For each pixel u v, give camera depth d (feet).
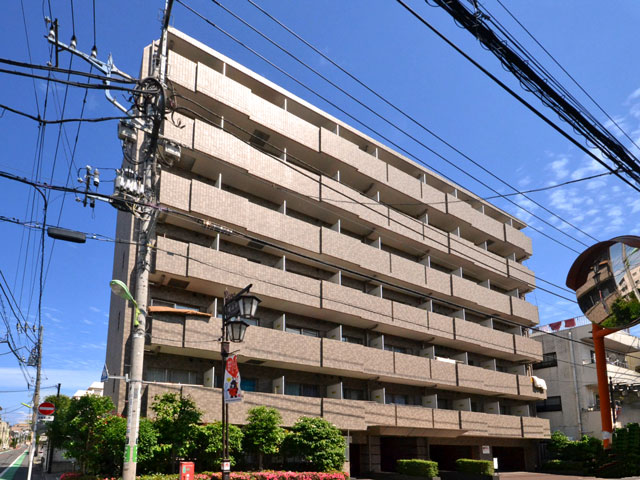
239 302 50.47
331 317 95.96
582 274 32.83
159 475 57.88
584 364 148.36
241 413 74.28
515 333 139.95
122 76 44.14
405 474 92.43
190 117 88.22
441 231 119.44
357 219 104.22
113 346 86.58
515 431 121.80
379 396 98.68
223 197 81.97
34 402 116.78
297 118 97.91
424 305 115.96
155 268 72.38
